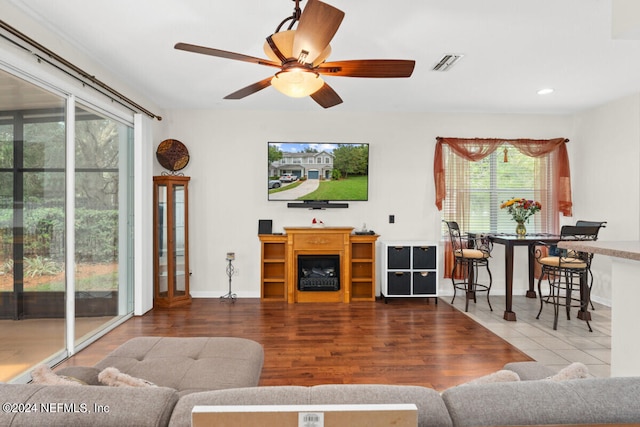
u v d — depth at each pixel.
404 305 4.71
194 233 5.07
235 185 5.09
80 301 3.25
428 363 2.97
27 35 2.57
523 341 3.46
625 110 4.45
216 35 2.91
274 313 4.33
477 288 5.28
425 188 5.23
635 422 0.87
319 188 5.09
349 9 2.51
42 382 1.15
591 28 2.76
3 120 2.38
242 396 0.92
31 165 2.64
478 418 0.87
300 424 0.69
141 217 4.23
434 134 5.23
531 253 5.07
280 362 2.98
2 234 2.39
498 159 5.27
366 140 5.19
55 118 2.89
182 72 3.69
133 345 2.17
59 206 2.94
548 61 3.38
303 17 1.70
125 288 4.09
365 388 0.96
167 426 0.87
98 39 2.97
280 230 5.15
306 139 5.15
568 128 5.27
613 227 4.61
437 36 2.90
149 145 4.43
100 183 3.57
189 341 2.25
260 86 2.52
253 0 2.42
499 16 2.59
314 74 2.12
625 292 1.72
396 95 4.42
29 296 2.64
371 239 4.89
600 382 0.96
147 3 2.46
